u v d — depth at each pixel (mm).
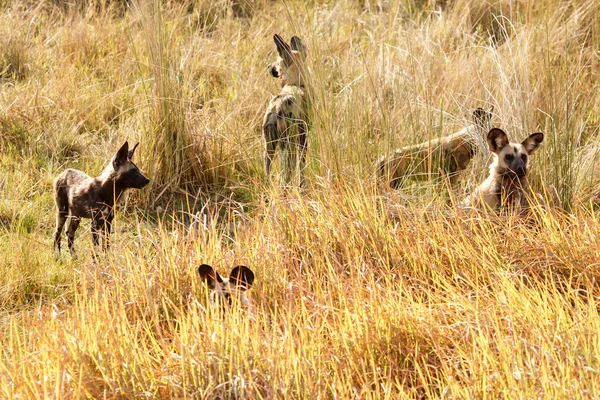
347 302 8875
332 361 7750
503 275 9008
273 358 7512
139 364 7582
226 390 7422
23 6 19531
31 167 13758
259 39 18469
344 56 16656
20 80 16797
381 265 9797
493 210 11055
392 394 7465
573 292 9156
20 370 7695
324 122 11969
